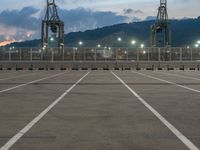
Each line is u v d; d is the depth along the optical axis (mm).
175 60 66938
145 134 7637
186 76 34250
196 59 66688
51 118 9773
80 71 50500
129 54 67188
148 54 67188
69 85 22156
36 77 32125
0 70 54906
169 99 14469
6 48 65312
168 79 28922
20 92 17484
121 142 6879
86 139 7152
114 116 10109
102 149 6332
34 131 7980
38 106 12320
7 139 7168
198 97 15227
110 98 14844
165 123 8992
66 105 12570
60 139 7156
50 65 60281
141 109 11547
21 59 65500
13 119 9625
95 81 26188
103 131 7965
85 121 9289
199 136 7434
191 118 9766
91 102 13445
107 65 61219
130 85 22203
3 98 14828
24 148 6426
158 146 6559
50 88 19875
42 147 6496
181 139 7141
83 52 67062
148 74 39375
